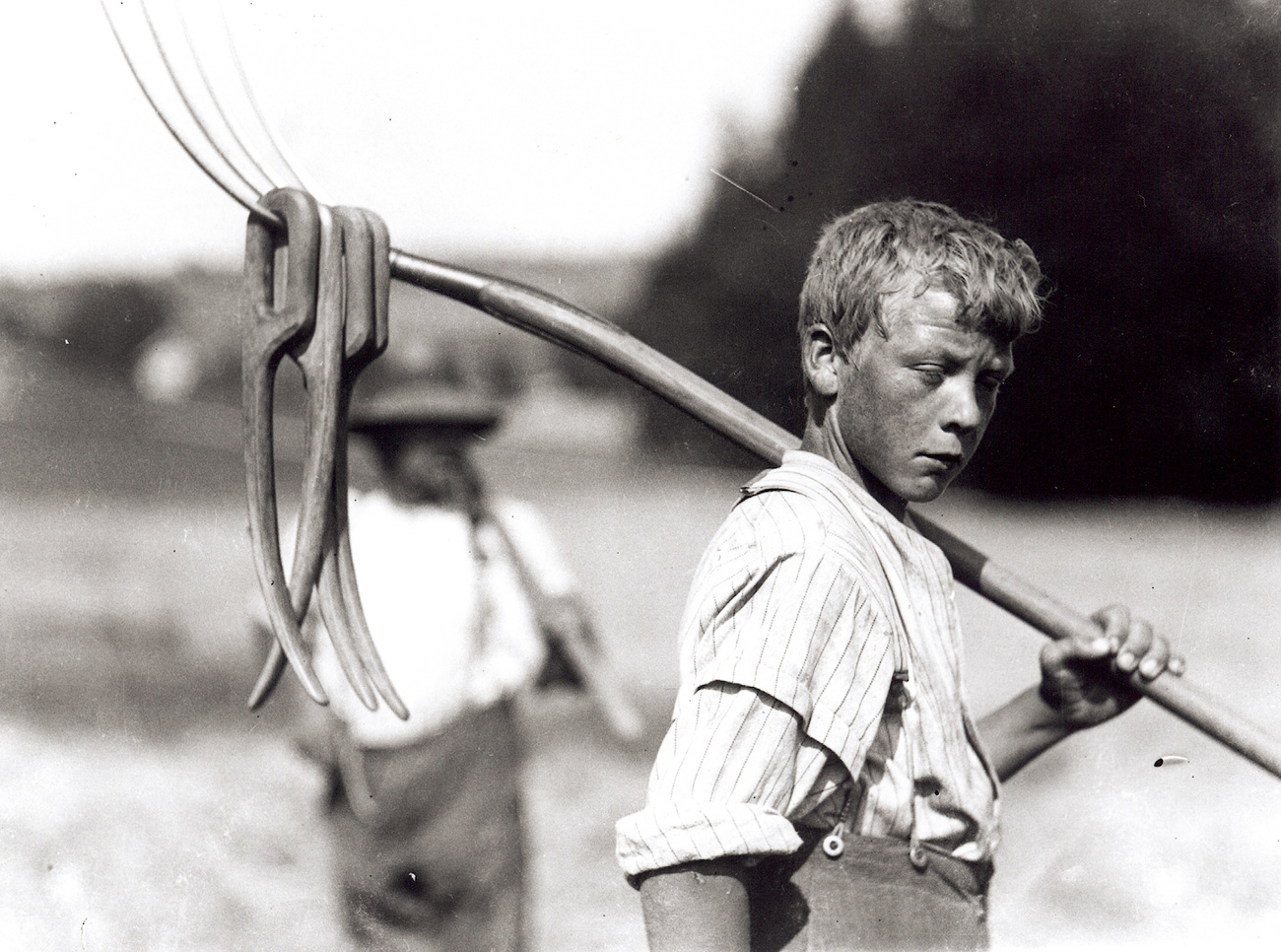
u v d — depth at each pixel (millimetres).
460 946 1643
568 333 1312
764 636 861
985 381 971
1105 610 1322
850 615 885
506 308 1338
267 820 1695
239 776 1731
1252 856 1791
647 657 1849
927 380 945
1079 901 1792
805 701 850
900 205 1011
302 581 1245
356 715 1619
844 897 902
